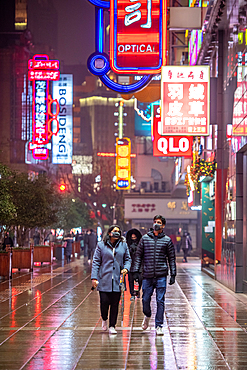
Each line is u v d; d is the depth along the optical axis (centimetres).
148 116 3462
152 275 1046
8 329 1077
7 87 10662
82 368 778
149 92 2155
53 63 5044
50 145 5559
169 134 1864
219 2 1847
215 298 1595
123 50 1841
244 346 920
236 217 1759
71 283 2094
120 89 1883
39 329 1077
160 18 1836
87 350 891
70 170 12306
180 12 1864
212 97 2142
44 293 1733
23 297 1622
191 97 1867
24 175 3188
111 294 1041
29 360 823
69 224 6019
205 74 1867
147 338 991
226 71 2023
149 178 7288
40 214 3088
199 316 1242
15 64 10756
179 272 2692
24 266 2684
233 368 776
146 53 1841
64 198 4653
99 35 1872
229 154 1948
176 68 1864
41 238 4206
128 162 5622
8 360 823
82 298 1597
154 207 6662
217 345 929
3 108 10650
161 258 1052
